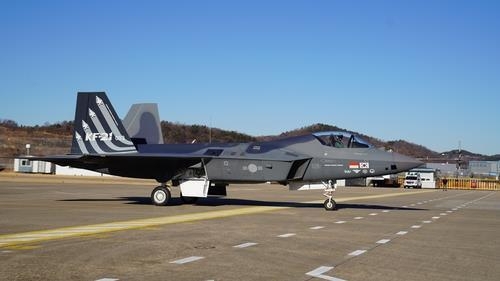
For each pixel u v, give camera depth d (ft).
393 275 24.43
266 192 127.13
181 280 22.30
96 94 74.64
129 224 44.11
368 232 41.75
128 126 79.66
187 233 38.37
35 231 38.50
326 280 22.97
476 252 32.17
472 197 126.82
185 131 421.59
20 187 116.47
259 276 23.54
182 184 69.31
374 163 64.95
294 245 33.37
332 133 68.23
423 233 41.88
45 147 356.38
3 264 25.36
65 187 121.90
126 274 23.36
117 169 72.23
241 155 67.36
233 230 40.86
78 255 28.12
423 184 262.67
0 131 395.34
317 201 86.99
